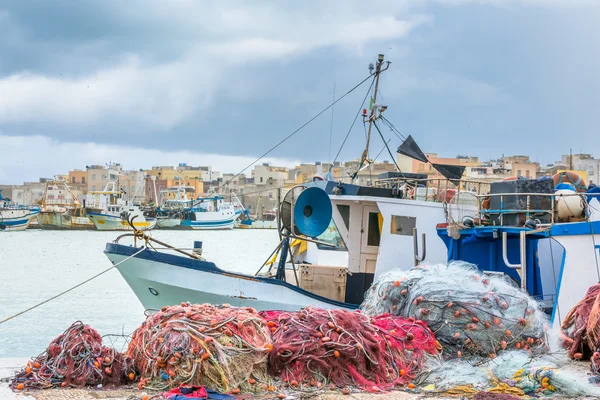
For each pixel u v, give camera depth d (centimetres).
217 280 1177
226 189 13662
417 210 1327
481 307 770
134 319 1758
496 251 1224
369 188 1345
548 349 816
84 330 699
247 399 630
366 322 729
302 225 1186
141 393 637
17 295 2194
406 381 707
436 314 776
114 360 683
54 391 643
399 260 1312
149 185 13662
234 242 6712
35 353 1356
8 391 642
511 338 775
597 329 777
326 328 703
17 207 11156
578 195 1088
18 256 4181
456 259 1227
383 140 1537
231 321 671
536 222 1089
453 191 1411
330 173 1527
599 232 995
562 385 675
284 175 13675
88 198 13100
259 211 13125
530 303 802
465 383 691
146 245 1205
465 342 763
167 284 1172
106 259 3981
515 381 689
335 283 1267
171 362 648
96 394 634
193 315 677
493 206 1176
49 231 8862
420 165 5197
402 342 735
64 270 3173
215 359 640
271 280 1190
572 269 1010
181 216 10069
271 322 727
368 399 642
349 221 1335
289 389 664
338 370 686
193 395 620
